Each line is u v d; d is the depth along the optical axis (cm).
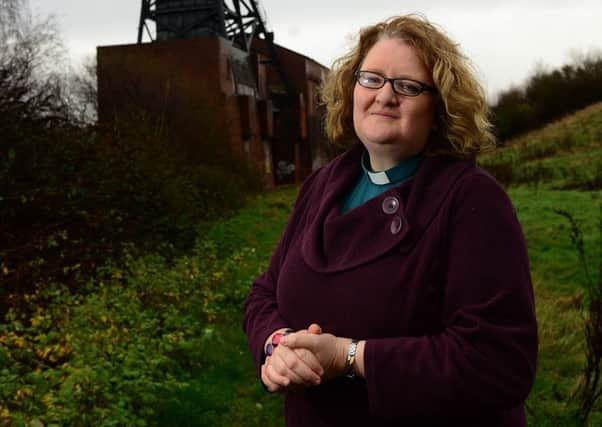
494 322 171
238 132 3772
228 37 4469
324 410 191
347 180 209
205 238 1289
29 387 478
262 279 231
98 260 912
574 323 768
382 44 197
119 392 514
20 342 580
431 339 176
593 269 1085
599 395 543
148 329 695
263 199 2506
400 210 186
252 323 217
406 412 172
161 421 531
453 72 190
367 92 197
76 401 473
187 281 927
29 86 1062
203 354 694
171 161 1448
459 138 190
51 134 1017
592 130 3547
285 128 4666
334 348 178
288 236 227
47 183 942
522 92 4653
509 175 2489
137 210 1114
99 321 680
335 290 189
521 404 182
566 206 1764
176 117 2317
